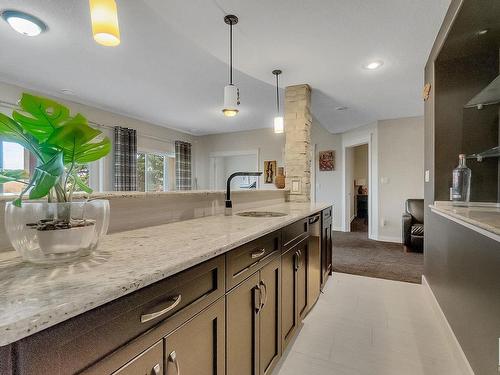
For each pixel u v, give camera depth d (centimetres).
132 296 63
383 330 199
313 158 650
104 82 358
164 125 609
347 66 275
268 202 281
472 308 146
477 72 219
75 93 399
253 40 226
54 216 76
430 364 162
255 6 184
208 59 292
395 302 245
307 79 309
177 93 399
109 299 57
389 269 337
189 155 678
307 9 188
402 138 492
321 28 210
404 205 492
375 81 315
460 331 163
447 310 190
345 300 249
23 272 68
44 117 72
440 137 230
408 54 250
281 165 626
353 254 410
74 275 65
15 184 99
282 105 454
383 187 511
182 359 79
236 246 104
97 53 278
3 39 250
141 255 83
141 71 323
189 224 146
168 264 75
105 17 116
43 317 46
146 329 67
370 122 528
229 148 688
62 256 75
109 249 91
